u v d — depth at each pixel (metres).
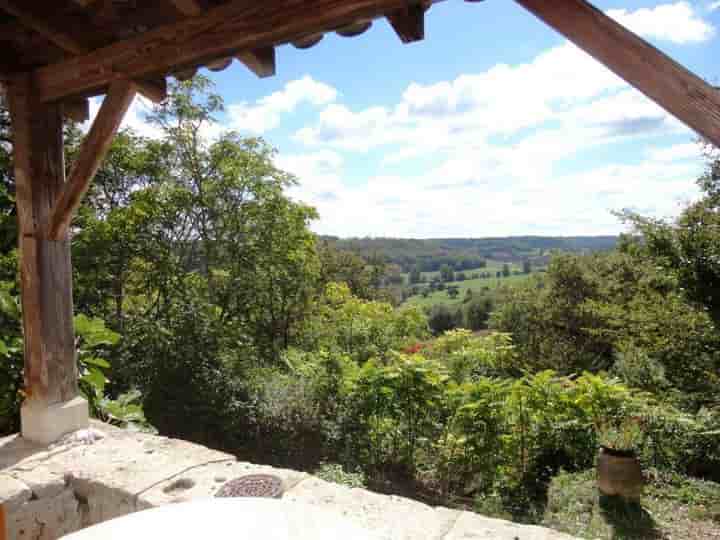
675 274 6.06
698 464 4.97
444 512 2.08
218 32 1.98
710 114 1.08
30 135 2.62
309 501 2.15
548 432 5.39
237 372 7.84
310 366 7.15
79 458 2.56
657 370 6.66
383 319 11.64
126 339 7.55
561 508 4.36
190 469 2.44
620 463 4.26
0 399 3.20
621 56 1.17
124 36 2.30
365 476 5.68
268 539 1.14
